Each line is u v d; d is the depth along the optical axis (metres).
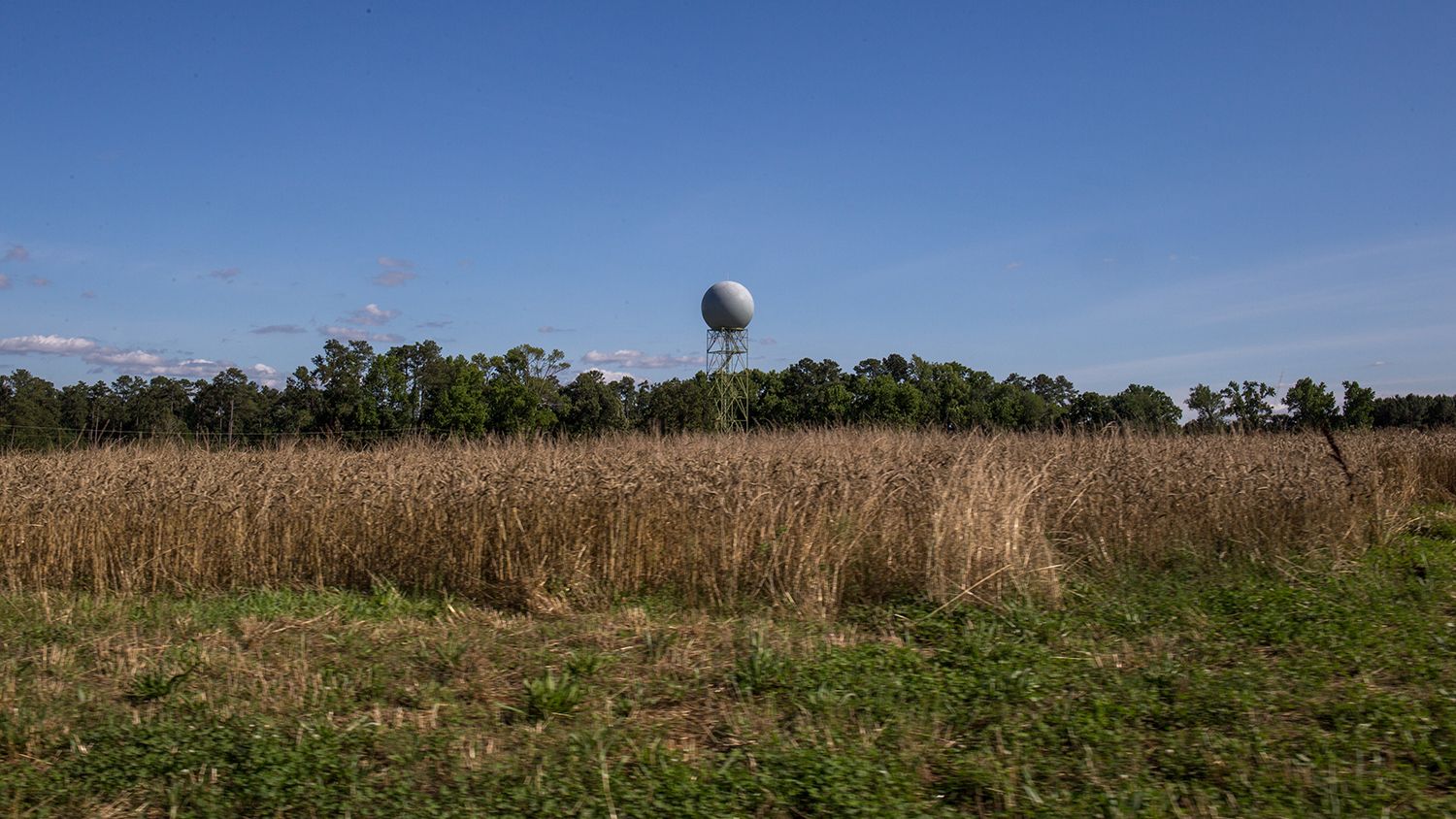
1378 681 5.62
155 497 9.92
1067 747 4.71
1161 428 13.80
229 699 5.42
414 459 11.01
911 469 9.58
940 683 5.65
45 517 9.80
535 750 4.71
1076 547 9.34
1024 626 6.97
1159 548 9.29
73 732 4.92
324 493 9.95
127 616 7.80
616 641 6.70
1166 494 9.91
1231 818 3.94
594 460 10.34
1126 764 4.46
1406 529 11.26
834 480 9.09
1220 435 13.62
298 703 5.38
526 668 6.09
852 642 6.72
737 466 9.67
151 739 4.75
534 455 10.92
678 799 4.13
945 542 7.97
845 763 4.39
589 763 4.50
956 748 4.74
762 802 4.12
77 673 6.01
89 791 4.30
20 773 4.44
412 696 5.52
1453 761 4.39
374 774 4.41
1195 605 7.62
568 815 4.01
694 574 8.38
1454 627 6.68
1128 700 5.26
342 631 7.12
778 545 8.22
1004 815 4.02
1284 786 4.15
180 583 9.38
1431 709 5.02
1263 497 9.95
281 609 7.96
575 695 5.32
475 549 8.96
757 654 5.89
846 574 8.26
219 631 7.09
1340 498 10.01
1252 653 6.20
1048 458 10.83
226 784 4.32
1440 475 15.94
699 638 6.75
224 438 14.42
